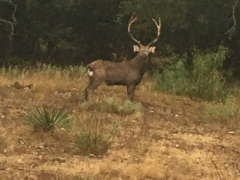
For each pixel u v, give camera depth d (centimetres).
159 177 952
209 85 2019
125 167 988
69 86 1984
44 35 3294
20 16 3219
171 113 1647
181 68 2122
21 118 1366
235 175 990
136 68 1670
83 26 3534
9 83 1958
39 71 2295
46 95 1759
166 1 2642
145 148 1141
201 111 1733
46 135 1192
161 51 3161
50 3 3209
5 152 1052
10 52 3197
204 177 971
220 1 2670
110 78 1655
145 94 1930
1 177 888
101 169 961
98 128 1274
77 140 1102
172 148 1173
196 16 2705
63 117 1263
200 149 1188
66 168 966
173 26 2675
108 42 3578
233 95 2036
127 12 2797
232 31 2588
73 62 3475
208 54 2112
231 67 2994
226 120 1580
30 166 969
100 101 1611
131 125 1390
